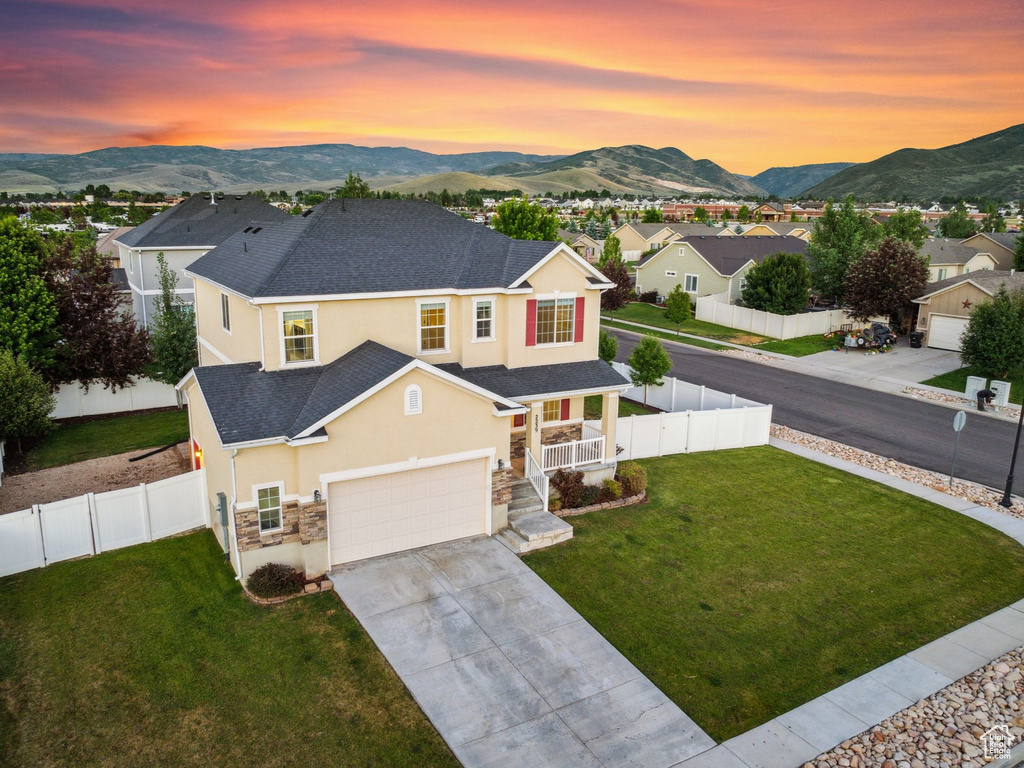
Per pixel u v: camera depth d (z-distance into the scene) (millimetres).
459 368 21484
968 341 37562
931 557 19062
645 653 14570
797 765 11688
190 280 41094
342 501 17031
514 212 54000
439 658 14094
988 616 16375
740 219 151000
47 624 14695
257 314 19047
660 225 91125
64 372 28922
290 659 13875
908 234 62125
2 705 12352
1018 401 34562
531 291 21516
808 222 105375
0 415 23016
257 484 16156
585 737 12219
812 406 33438
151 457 24922
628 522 20516
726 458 26312
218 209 45188
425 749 11797
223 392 17609
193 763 11312
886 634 15539
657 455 26312
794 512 21625
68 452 25516
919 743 12211
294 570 16750
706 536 19828
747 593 16969
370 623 15102
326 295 18953
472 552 18328
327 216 21797
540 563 17922
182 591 16125
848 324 51719
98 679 13117
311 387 18328
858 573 18078
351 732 12086
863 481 24312
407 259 21328
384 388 16641
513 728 12352
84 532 17469
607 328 52750
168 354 29094
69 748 11492
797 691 13617
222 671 13461
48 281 28828
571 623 15469
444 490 18438
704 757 11836
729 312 52844
